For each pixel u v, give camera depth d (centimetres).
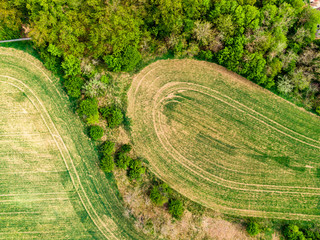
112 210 3738
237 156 3825
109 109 3744
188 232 3662
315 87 3712
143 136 3822
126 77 3838
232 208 3753
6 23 3503
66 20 3269
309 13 3447
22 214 3794
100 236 3734
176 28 3428
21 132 3838
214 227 3694
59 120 3828
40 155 3822
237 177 3797
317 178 3788
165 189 3666
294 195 3772
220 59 3666
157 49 3806
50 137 3825
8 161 3825
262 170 3806
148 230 3647
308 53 3512
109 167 3625
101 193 3759
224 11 3403
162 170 3794
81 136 3806
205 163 3812
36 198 3803
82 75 3703
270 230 3700
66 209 3788
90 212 3762
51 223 3781
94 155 3788
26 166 3819
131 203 3700
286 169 3809
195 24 3453
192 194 3769
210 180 3791
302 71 3603
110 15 3228
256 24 3397
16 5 3347
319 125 3838
